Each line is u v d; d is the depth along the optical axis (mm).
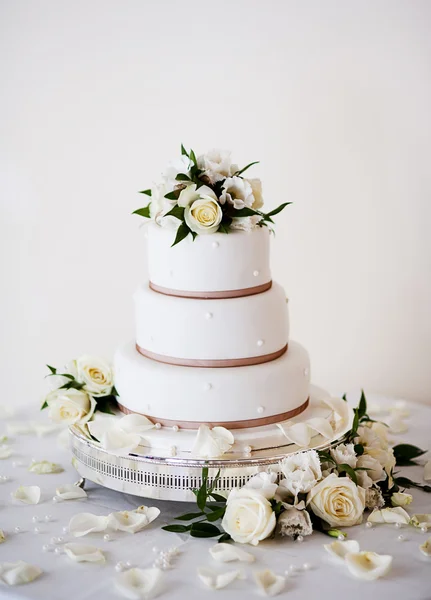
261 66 4012
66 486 2812
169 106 4184
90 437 2738
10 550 2389
